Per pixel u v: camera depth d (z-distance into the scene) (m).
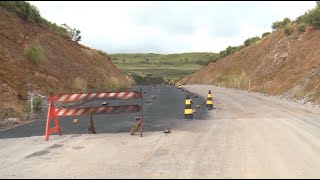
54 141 10.60
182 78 99.44
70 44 38.09
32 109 16.59
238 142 9.73
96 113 11.77
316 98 20.12
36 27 31.70
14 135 11.70
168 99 25.66
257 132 11.06
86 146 9.77
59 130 11.64
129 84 54.31
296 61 30.98
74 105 21.06
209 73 69.25
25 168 7.71
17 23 27.52
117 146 9.68
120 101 23.95
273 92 28.91
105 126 13.37
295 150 8.71
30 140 10.82
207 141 9.99
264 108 17.94
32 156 8.78
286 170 7.10
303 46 32.50
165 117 15.59
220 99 24.23
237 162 7.73
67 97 11.69
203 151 8.81
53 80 23.95
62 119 15.40
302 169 7.15
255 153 8.48
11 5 28.95
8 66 20.03
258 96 26.86
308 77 24.59
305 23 36.84
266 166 7.39
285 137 10.22
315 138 10.05
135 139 10.61
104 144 9.98
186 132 11.55
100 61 46.53
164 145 9.66
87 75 32.97
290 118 14.02
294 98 22.97
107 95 11.70
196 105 20.70
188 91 35.19
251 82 38.66
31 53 23.72
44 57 26.20
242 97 25.84
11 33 24.83
